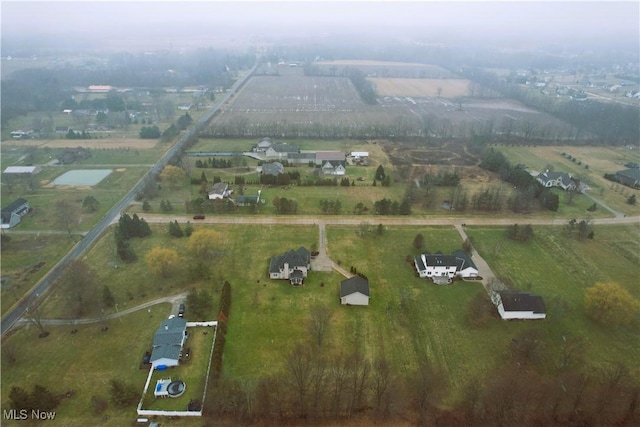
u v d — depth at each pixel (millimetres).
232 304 80625
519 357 69562
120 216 116750
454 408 60500
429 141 190375
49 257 96625
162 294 83750
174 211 119875
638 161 171500
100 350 69500
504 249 102750
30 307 79438
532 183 134125
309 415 59312
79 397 61094
